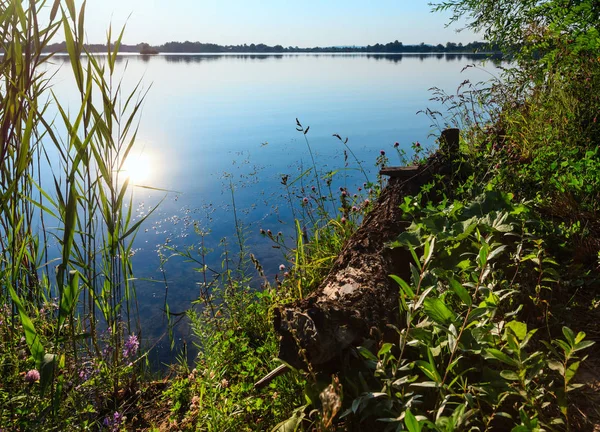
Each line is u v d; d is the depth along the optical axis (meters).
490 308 1.92
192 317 3.22
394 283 2.54
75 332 3.19
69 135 3.19
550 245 2.95
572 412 1.86
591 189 3.31
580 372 2.07
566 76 4.84
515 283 2.53
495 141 4.45
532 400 1.75
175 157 10.17
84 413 2.77
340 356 2.07
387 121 13.83
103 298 3.21
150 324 4.25
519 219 2.83
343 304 2.26
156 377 3.46
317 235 4.29
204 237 6.06
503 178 3.55
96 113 2.94
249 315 3.57
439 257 2.70
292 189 7.38
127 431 2.76
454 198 3.63
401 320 2.30
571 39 4.68
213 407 2.37
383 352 1.93
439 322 1.97
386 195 3.61
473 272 2.21
